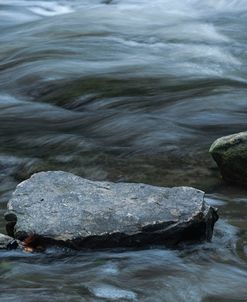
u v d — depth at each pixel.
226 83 14.70
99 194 7.19
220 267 6.41
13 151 10.78
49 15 24.48
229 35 18.73
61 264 6.36
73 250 6.55
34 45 18.20
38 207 6.95
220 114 12.62
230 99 13.39
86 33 19.28
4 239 6.56
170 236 6.68
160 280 6.05
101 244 6.58
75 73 15.39
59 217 6.78
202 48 17.55
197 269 6.34
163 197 7.09
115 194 7.19
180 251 6.67
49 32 19.72
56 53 17.20
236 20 20.39
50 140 11.15
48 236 6.56
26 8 24.56
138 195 7.16
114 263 6.38
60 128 12.22
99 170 9.80
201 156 10.11
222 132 11.68
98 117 12.73
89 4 25.33
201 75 15.34
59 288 5.82
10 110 13.77
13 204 7.01
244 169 8.98
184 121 12.24
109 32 19.28
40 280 6.00
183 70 15.69
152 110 12.94
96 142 11.05
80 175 9.73
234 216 7.83
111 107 13.40
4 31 21.05
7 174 10.06
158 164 9.88
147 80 14.88
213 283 6.07
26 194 7.18
